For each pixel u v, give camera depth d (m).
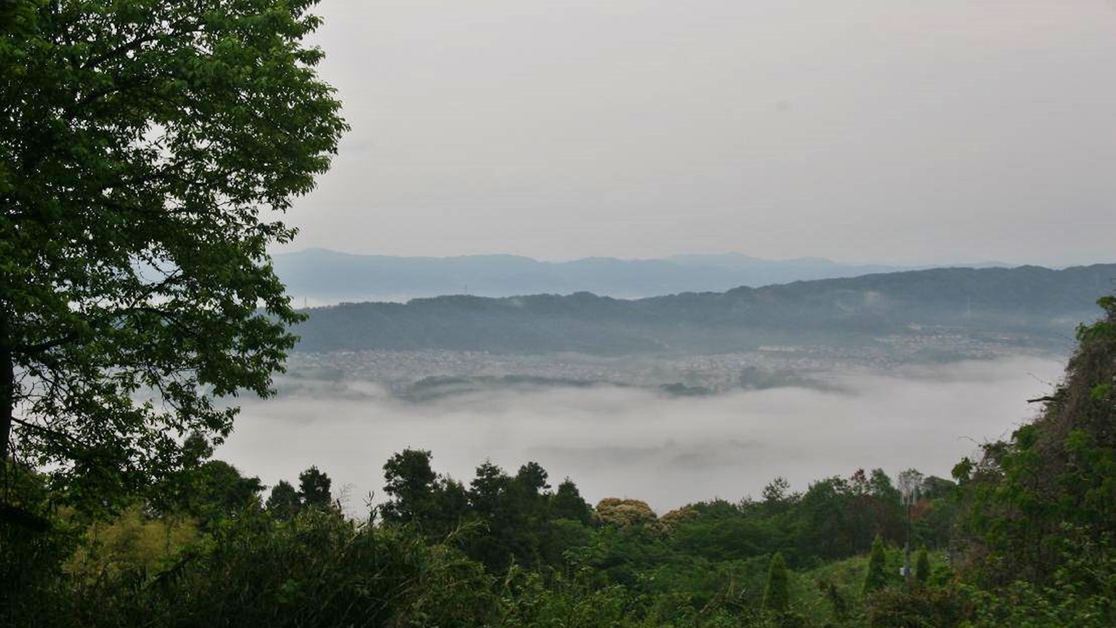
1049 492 15.16
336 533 8.41
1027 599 9.66
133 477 13.86
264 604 7.75
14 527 8.86
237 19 13.22
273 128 13.37
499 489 34.12
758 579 35.75
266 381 14.69
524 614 8.22
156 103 13.44
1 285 10.90
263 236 14.76
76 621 8.17
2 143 10.79
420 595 7.97
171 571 8.28
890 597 11.34
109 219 12.18
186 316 13.98
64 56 11.74
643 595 9.20
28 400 13.38
